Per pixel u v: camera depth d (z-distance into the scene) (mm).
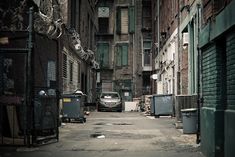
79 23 32594
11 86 12992
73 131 16906
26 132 11852
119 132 16438
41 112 12453
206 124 10531
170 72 30875
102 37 50844
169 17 31594
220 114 9648
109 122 22438
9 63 13016
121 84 49750
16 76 13039
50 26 16453
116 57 50250
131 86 49500
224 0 9406
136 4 49656
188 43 21812
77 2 30422
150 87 48344
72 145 12414
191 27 21422
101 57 50625
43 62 13234
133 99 44375
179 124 18000
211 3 10383
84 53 32906
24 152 11039
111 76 50562
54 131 13773
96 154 10773
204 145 10734
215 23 9766
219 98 9758
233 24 8258
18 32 12141
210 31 10250
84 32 35438
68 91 25531
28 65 11766
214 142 9617
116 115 31000
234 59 8719
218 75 9836
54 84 13602
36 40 12664
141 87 49094
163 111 26562
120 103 38969
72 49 27578
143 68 49062
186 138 14219
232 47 8852
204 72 11305
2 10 13352
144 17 49719
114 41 50469
